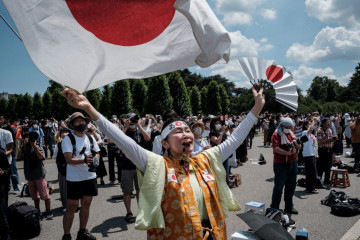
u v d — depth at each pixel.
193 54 1.91
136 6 1.79
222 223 1.88
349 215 5.37
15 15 1.62
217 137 5.83
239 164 11.06
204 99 42.72
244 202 6.26
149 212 1.72
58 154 4.72
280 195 5.18
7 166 4.08
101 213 5.70
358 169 9.36
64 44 1.71
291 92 2.27
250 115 2.17
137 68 1.89
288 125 5.05
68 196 4.07
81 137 4.32
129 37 1.81
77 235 4.23
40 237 4.56
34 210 4.59
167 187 1.80
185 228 1.75
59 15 1.70
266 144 18.19
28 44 1.64
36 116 46.41
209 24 1.52
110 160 8.26
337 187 7.61
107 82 1.85
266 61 2.28
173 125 1.95
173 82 30.64
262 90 2.18
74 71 1.74
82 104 1.65
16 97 52.78
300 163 10.01
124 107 29.22
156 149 4.30
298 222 5.07
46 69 1.68
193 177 1.92
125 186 5.14
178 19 1.85
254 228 2.83
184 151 1.91
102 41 1.78
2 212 4.00
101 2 1.74
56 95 42.84
